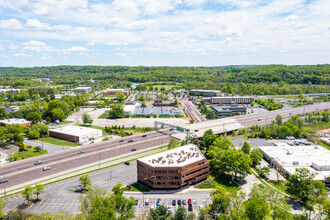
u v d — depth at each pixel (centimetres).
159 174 14500
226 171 17088
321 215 11231
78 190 14325
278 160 18012
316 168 16838
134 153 19750
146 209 12538
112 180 15650
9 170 16462
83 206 11381
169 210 11381
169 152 17038
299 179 13662
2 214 10681
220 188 12000
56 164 17538
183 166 14588
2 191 13950
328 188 14825
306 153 19450
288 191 13725
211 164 18375
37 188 13162
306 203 12888
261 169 16700
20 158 19662
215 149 18225
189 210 12475
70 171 16512
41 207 12581
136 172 16900
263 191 11894
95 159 18500
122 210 11212
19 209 11494
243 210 11188
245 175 15962
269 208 10812
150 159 15688
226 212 11281
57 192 14075
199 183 15625
